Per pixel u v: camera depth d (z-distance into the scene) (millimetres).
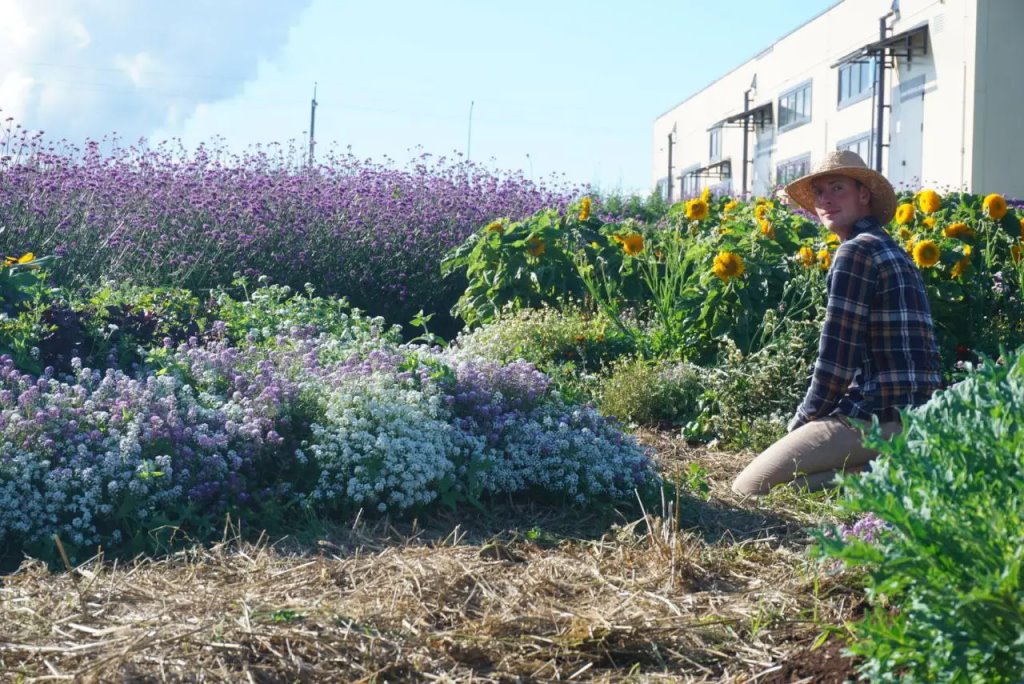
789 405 6121
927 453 2465
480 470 4297
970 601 1937
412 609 3047
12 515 3605
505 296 8445
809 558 3326
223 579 3369
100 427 4078
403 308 10078
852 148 29203
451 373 4906
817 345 6410
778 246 7652
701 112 42312
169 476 3832
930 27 25000
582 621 2938
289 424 4301
